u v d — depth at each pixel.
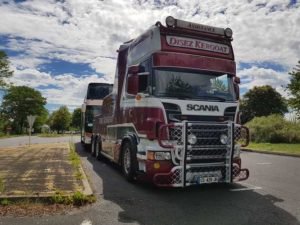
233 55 9.16
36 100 110.69
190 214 6.36
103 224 5.75
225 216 6.23
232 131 8.10
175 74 8.32
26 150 19.12
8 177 9.23
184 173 7.69
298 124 31.25
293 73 30.47
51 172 10.17
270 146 25.12
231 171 8.11
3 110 107.50
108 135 12.77
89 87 22.88
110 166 13.08
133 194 8.01
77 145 28.12
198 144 7.78
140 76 8.62
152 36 8.57
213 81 8.62
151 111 8.05
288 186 9.08
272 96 63.78
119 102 10.88
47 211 6.44
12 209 6.50
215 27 8.98
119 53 11.10
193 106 8.00
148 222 5.87
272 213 6.43
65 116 121.94
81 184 8.32
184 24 8.61
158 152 7.75
